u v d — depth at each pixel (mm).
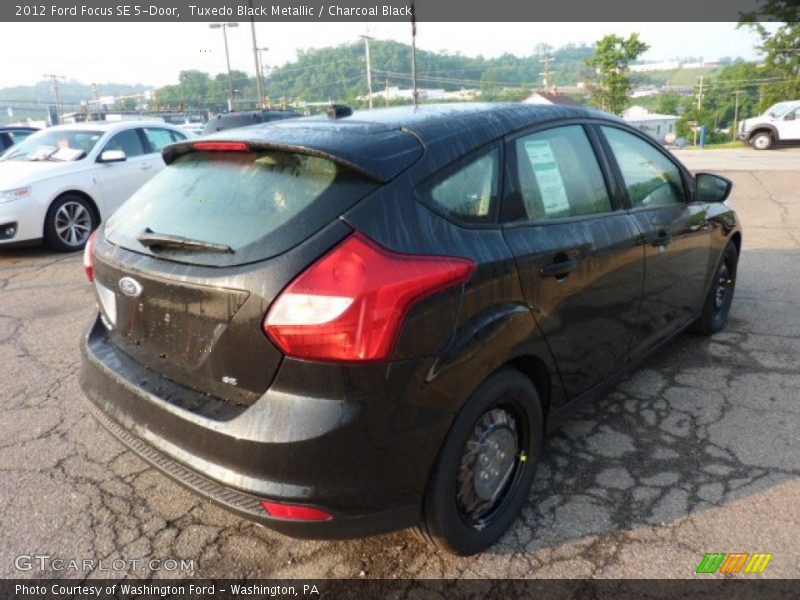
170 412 2229
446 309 2154
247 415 2053
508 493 2674
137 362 2488
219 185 2447
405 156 2273
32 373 4320
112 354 2621
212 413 2133
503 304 2400
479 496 2494
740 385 3877
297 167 2303
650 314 3570
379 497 2111
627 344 3377
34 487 3035
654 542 2586
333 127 2496
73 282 6656
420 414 2129
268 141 2354
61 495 2977
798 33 38406
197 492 2182
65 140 8961
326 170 2232
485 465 2494
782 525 2656
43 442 3432
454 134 2480
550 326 2668
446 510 2311
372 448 2049
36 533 2725
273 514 2041
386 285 1985
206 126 12203
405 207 2170
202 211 2369
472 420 2320
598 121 3354
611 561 2492
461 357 2207
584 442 3314
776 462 3086
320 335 1949
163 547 2645
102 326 2848
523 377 2568
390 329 1994
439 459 2248
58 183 8062
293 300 1969
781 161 19328
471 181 2441
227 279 2068
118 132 9242
